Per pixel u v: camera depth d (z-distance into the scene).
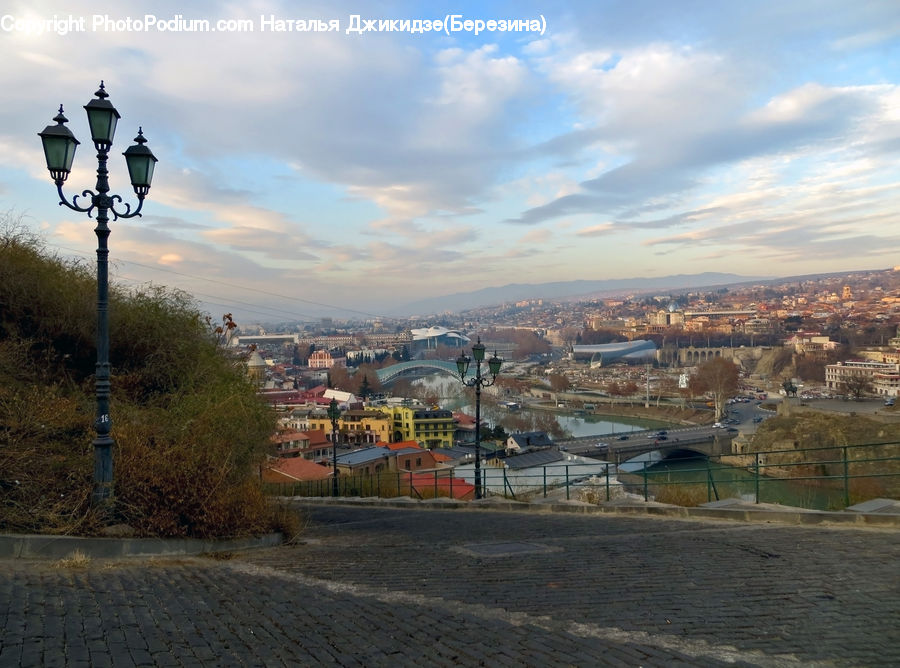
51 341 15.30
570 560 9.28
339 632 5.80
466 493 32.19
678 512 14.41
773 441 72.19
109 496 9.59
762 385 177.00
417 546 11.24
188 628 5.68
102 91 9.66
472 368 186.12
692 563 8.75
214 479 10.82
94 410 12.95
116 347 16.55
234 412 13.80
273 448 17.73
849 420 72.56
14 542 8.35
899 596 6.85
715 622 6.09
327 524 16.98
